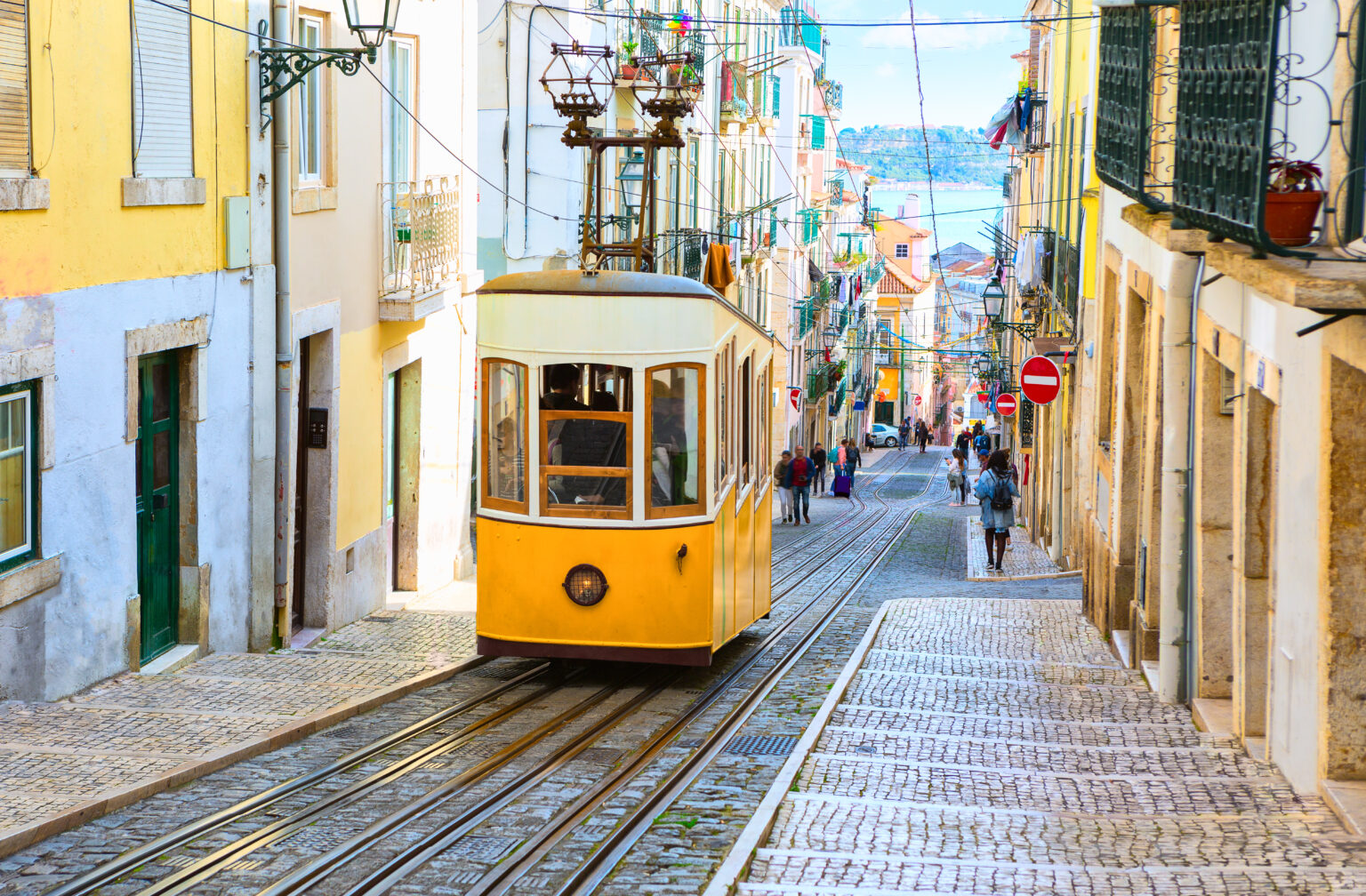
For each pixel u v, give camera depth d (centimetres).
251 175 1150
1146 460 1165
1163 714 997
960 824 680
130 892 575
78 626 923
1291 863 594
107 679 965
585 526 1064
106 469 952
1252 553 864
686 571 1067
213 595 1121
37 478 873
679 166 2948
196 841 648
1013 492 2227
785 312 4838
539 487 1072
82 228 912
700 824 711
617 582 1064
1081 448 2120
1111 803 727
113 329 953
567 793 770
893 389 8938
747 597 1282
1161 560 1040
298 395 1279
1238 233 662
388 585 1516
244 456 1165
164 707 904
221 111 1103
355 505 1393
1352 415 668
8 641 843
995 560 2247
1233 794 736
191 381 1077
